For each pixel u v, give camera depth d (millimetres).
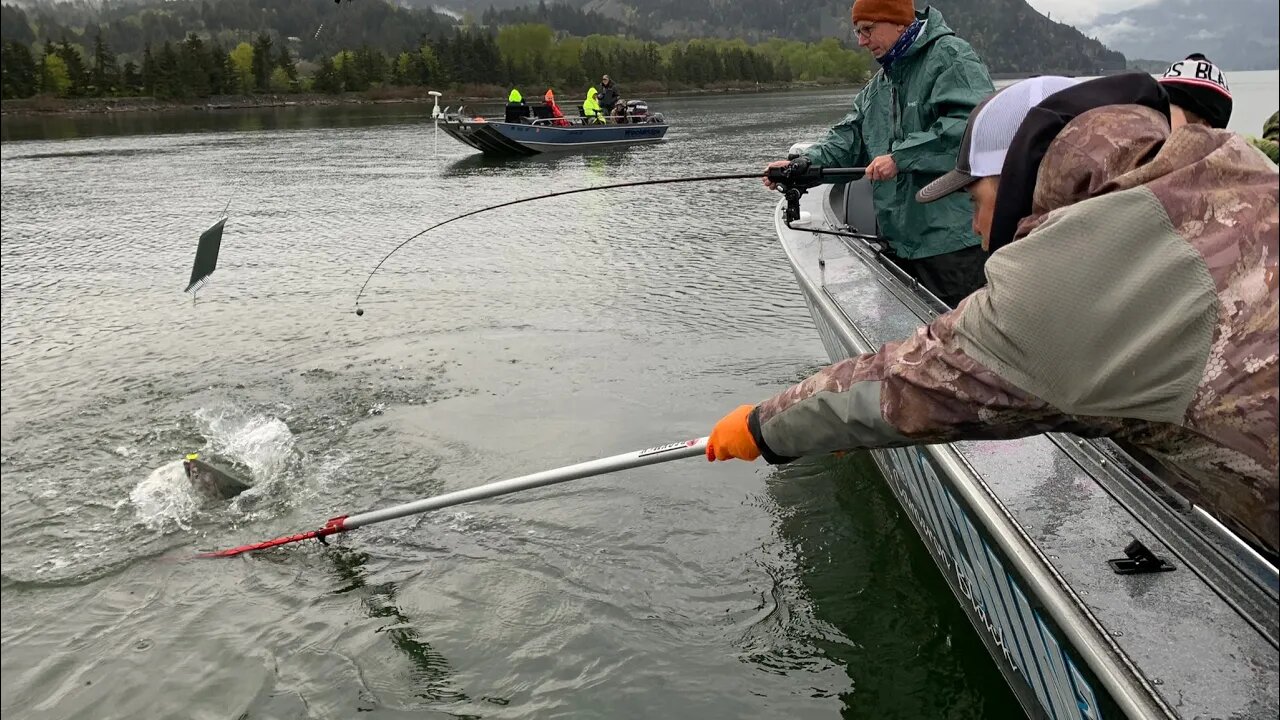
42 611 3260
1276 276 1172
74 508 3998
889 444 1628
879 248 4516
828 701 2668
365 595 3289
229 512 3930
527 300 7059
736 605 3139
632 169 15828
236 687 2834
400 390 5246
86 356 6039
